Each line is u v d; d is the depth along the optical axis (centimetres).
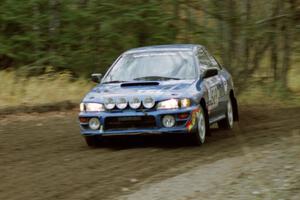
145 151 2333
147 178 1872
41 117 3547
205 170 1938
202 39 4528
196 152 2283
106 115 2352
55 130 3039
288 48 4472
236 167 1948
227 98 2916
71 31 4984
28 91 4156
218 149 2334
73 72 4950
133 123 2334
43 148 2497
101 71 4934
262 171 1859
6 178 1927
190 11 4606
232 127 3000
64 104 3866
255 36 4325
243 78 4356
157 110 2317
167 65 2594
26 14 5000
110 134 2356
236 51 4356
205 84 2545
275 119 3281
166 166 2041
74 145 2552
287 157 2039
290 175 1786
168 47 2714
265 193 1619
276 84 4456
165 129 2312
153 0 4747
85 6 5012
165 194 1662
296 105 4059
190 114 2328
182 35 4744
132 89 2406
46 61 4859
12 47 4881
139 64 2623
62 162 2164
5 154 2369
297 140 2388
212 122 2631
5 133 2956
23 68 4734
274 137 2575
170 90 2372
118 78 2586
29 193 1727
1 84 4206
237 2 4284
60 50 4975
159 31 4766
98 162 2144
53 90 4194
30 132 2980
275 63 4525
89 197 1666
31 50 4950
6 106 3759
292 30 4422
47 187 1792
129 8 4731
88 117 2384
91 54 4919
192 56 2625
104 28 4766
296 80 5197
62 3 5025
